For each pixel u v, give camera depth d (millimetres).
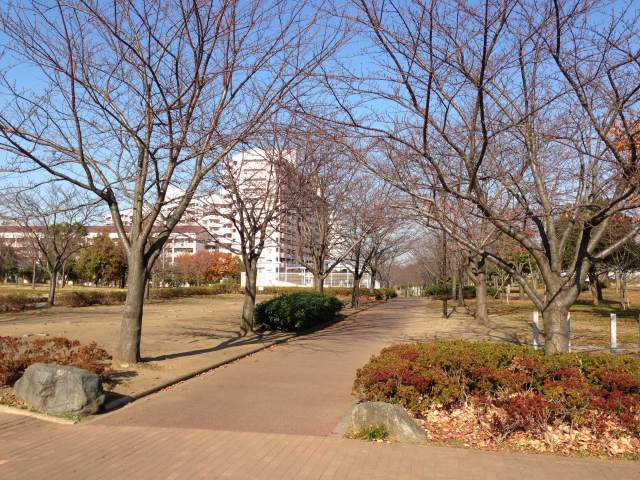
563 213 8578
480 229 14469
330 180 22359
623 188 7480
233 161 16828
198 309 30109
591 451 5508
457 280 41188
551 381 6523
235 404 7691
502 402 6191
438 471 4926
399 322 23375
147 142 10102
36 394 6898
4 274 70062
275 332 17781
